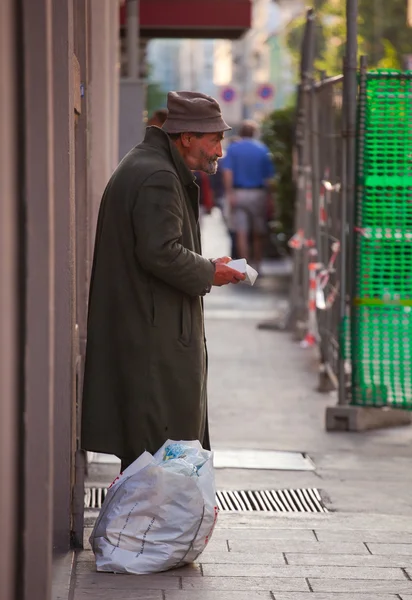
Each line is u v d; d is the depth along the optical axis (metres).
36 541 10.51
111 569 13.81
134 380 14.53
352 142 23.34
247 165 50.59
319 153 29.81
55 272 14.50
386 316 23.78
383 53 78.75
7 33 9.70
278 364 31.58
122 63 41.81
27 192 10.26
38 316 10.33
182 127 14.83
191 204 14.98
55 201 14.41
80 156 17.81
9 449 9.91
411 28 79.50
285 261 59.06
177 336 14.64
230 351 33.69
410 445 22.62
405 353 23.78
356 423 23.66
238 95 80.62
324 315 27.98
